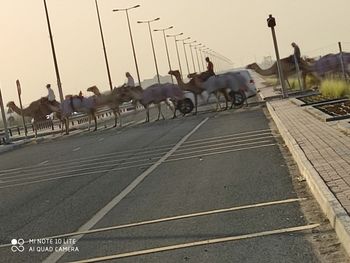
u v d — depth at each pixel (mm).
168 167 14555
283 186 10133
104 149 22766
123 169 15484
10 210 11508
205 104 37125
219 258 6492
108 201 10852
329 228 7145
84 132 37094
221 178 11773
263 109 32156
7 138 36344
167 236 7695
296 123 18688
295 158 12688
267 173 11719
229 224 7930
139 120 40344
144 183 12430
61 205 11219
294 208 8391
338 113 18812
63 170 17719
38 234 8898
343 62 34656
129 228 8414
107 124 41938
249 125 23766
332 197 7832
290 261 6117
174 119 34938
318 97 28828
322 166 10242
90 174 15547
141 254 7023
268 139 17969
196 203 9570
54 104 39844
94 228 8742
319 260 6047
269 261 6199
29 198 12852
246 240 7074
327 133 14891
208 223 8125
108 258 7027
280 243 6785
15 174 18969
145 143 22484
